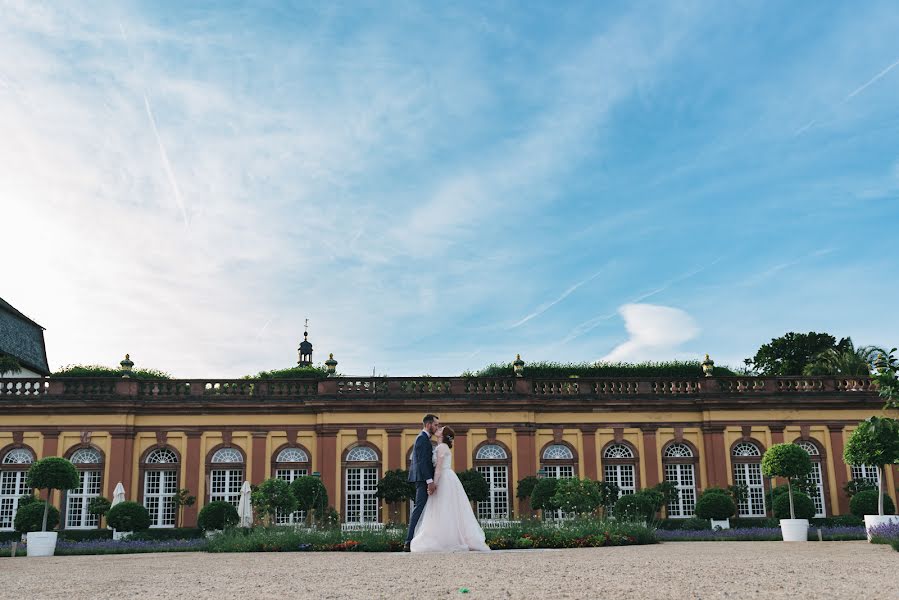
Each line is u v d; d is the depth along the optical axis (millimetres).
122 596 7852
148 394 30703
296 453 30547
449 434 13672
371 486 30234
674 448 31141
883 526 17719
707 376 31578
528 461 30484
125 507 27062
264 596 7586
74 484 22266
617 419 31219
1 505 29391
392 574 9352
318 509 28047
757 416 31141
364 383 31000
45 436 29844
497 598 7117
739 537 23359
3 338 37562
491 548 15539
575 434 31094
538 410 31141
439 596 7281
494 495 30359
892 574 9078
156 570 11242
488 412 30844
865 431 18594
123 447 29906
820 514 30531
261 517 26203
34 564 14164
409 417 30672
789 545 17500
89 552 21500
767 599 6973
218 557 14742
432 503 13328
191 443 30375
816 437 31031
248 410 30672
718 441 30875
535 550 14383
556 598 7074
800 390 31453
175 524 29641
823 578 8617
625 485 30812
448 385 31125
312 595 7582
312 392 31062
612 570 9578
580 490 24844
